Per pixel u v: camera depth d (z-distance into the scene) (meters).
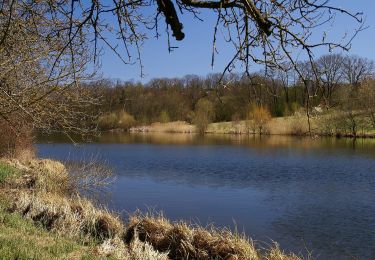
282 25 3.13
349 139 49.75
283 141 49.72
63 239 8.52
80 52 8.81
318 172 26.86
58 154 35.06
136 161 33.03
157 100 66.19
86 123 12.16
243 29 3.32
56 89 9.67
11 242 7.33
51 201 11.66
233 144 47.25
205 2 3.18
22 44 8.66
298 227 14.82
